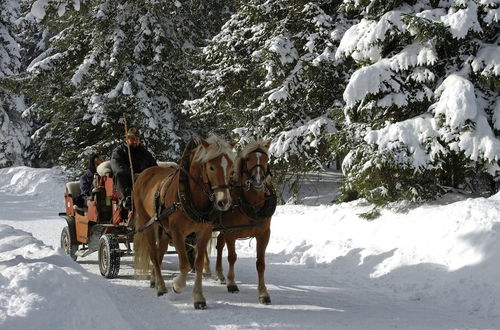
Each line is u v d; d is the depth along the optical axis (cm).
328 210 1300
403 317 679
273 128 1633
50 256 745
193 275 943
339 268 986
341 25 1603
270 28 1706
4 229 1044
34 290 520
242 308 706
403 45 1196
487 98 1117
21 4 3038
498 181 1141
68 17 2189
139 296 774
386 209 1143
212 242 934
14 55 3031
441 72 1171
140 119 2148
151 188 815
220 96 1788
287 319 657
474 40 1115
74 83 2192
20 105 3048
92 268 1008
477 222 901
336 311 704
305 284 877
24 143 3164
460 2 1085
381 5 1216
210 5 2538
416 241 962
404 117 1204
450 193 1164
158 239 821
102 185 988
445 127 1074
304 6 1619
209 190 698
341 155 1416
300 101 1634
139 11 2300
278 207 1491
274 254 1142
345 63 1557
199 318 653
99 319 517
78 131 2309
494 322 656
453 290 778
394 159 1058
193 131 2400
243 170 756
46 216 1788
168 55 2303
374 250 991
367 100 1180
